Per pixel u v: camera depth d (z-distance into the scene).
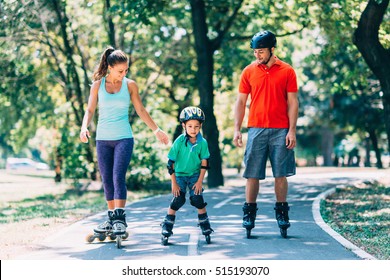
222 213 19.19
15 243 13.91
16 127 45.19
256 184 13.89
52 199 30.36
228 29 34.59
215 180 34.59
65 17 33.09
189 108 12.75
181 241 13.60
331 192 26.84
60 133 33.81
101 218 18.50
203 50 34.41
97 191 33.69
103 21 34.53
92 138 33.31
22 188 41.22
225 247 12.70
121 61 12.69
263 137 13.66
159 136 13.64
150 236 14.51
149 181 33.53
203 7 34.34
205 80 34.47
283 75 13.56
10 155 97.44
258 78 13.67
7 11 29.53
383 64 24.06
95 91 13.18
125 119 13.17
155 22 35.19
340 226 16.05
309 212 18.94
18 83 35.50
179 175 13.04
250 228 13.80
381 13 23.62
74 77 34.22
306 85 69.12
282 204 13.93
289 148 13.56
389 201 21.89
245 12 34.75
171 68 39.16
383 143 80.75
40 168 117.12
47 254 12.36
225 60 37.66
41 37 32.72
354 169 61.44
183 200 13.08
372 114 58.75
